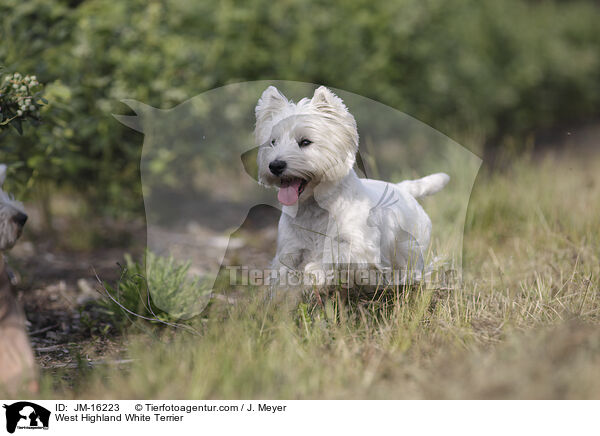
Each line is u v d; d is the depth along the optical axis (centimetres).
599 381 388
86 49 830
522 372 398
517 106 1795
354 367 441
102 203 933
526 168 1069
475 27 1698
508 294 573
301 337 496
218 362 440
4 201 394
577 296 574
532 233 766
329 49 1221
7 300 408
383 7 1328
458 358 435
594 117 2128
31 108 539
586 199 883
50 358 534
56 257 860
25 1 803
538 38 1991
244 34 1076
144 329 539
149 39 908
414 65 1387
